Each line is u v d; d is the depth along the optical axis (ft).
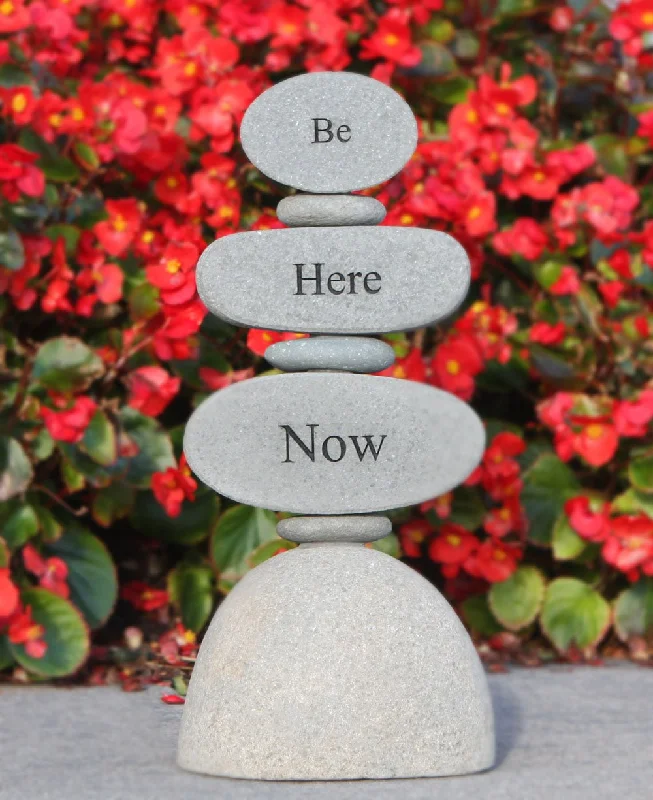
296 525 13.24
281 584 12.78
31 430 17.39
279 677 12.39
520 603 18.78
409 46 18.97
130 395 18.03
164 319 17.43
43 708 15.87
